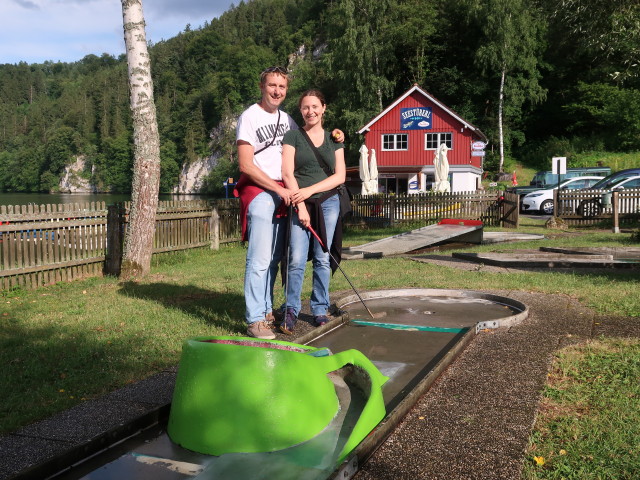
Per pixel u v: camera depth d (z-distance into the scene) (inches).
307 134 182.7
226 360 103.0
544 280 282.8
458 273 319.0
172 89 6284.5
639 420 112.0
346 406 116.0
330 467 90.3
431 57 2186.3
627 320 196.2
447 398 124.2
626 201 740.0
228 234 538.0
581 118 2058.3
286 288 181.6
